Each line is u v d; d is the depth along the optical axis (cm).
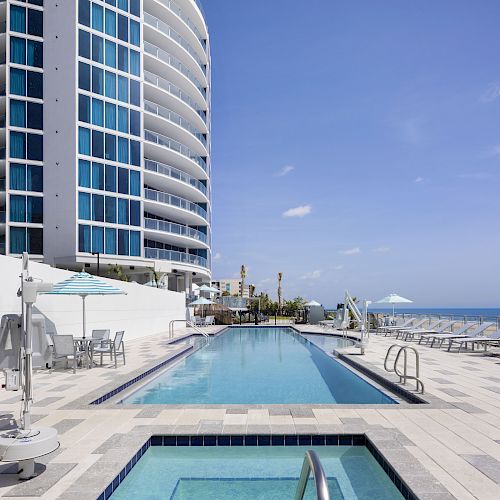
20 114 3138
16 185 3086
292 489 464
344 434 561
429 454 480
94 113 3250
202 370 1312
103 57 3334
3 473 439
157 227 3641
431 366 1145
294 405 712
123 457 480
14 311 1173
